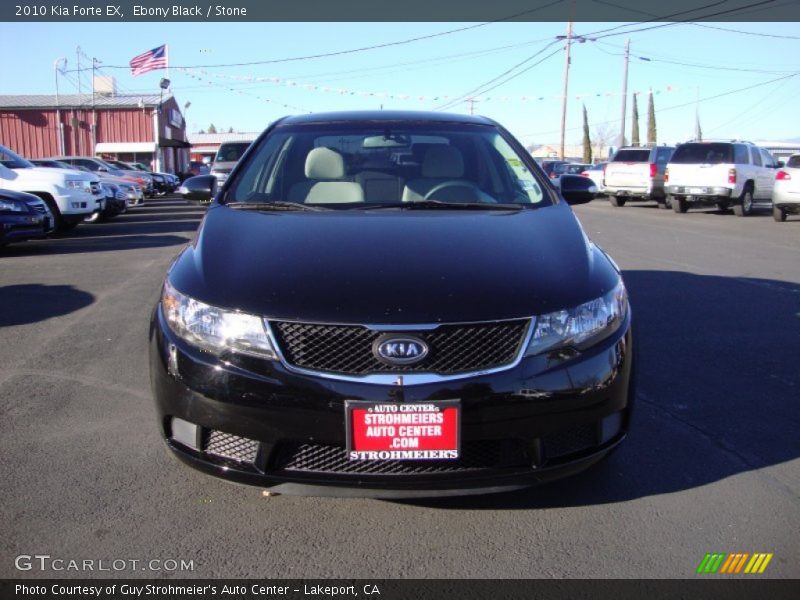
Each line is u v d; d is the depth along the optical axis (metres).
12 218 10.12
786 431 3.87
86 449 3.61
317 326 2.62
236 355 2.67
